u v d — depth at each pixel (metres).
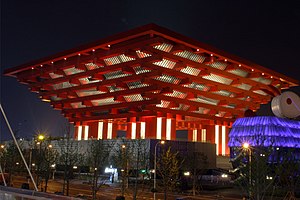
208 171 96.56
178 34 79.31
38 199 15.23
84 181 83.56
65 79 104.06
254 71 106.19
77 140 105.50
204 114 104.06
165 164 63.16
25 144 110.56
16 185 67.69
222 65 98.06
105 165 82.12
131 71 85.81
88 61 92.19
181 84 89.88
